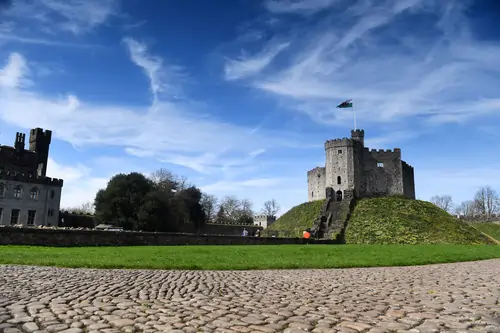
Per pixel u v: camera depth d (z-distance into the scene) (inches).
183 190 3710.6
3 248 874.1
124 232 1205.1
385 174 3006.9
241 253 896.9
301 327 238.2
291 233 2689.5
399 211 2645.2
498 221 4020.7
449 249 1242.0
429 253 1010.1
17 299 309.6
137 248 1011.3
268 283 436.1
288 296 348.2
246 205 6033.5
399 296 351.9
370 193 2970.0
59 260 615.2
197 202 3710.6
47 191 3189.0
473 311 285.3
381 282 454.0
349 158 2942.9
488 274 555.2
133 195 2876.5
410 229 2383.1
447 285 429.4
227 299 329.4
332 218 2664.9
